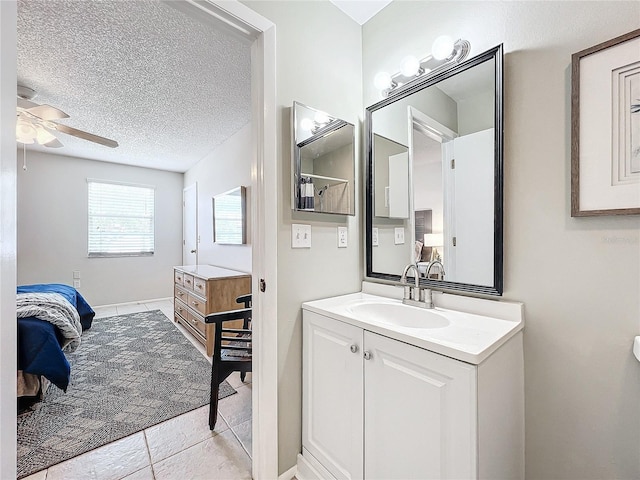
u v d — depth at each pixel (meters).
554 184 1.07
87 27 1.80
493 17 1.23
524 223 1.14
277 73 1.36
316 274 1.52
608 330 0.97
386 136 1.62
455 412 0.89
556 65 1.07
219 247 4.12
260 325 1.33
